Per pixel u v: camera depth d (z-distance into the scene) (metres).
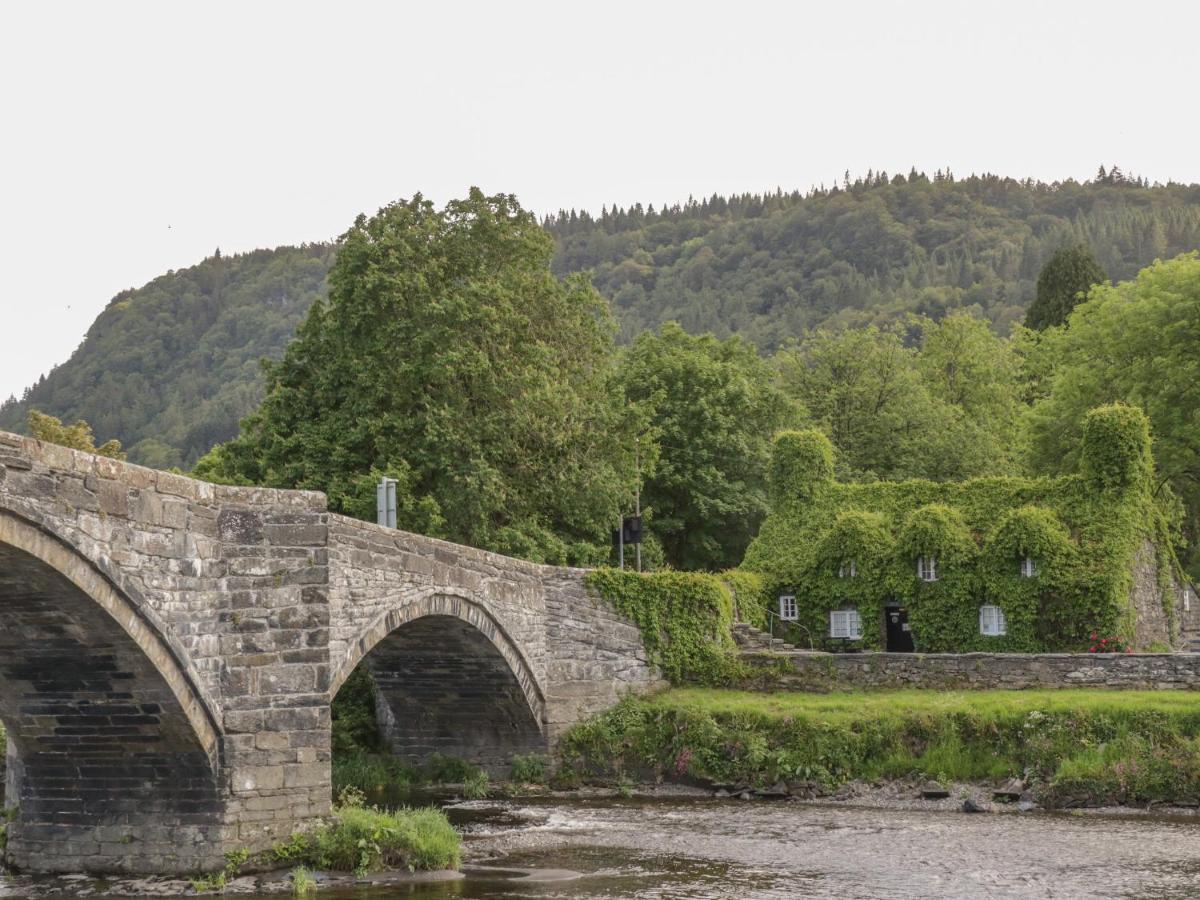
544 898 23.42
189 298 175.12
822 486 53.62
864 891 23.84
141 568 22.91
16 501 20.22
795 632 50.62
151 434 146.25
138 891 24.05
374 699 42.12
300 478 44.22
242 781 25.02
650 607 41.91
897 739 35.78
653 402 61.41
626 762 38.28
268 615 25.56
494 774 39.50
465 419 44.31
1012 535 46.62
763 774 36.22
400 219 45.84
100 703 24.25
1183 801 32.19
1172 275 61.94
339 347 45.28
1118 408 48.12
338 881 24.86
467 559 34.75
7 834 26.70
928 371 84.38
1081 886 24.05
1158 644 47.50
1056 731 34.44
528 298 47.59
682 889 24.17
